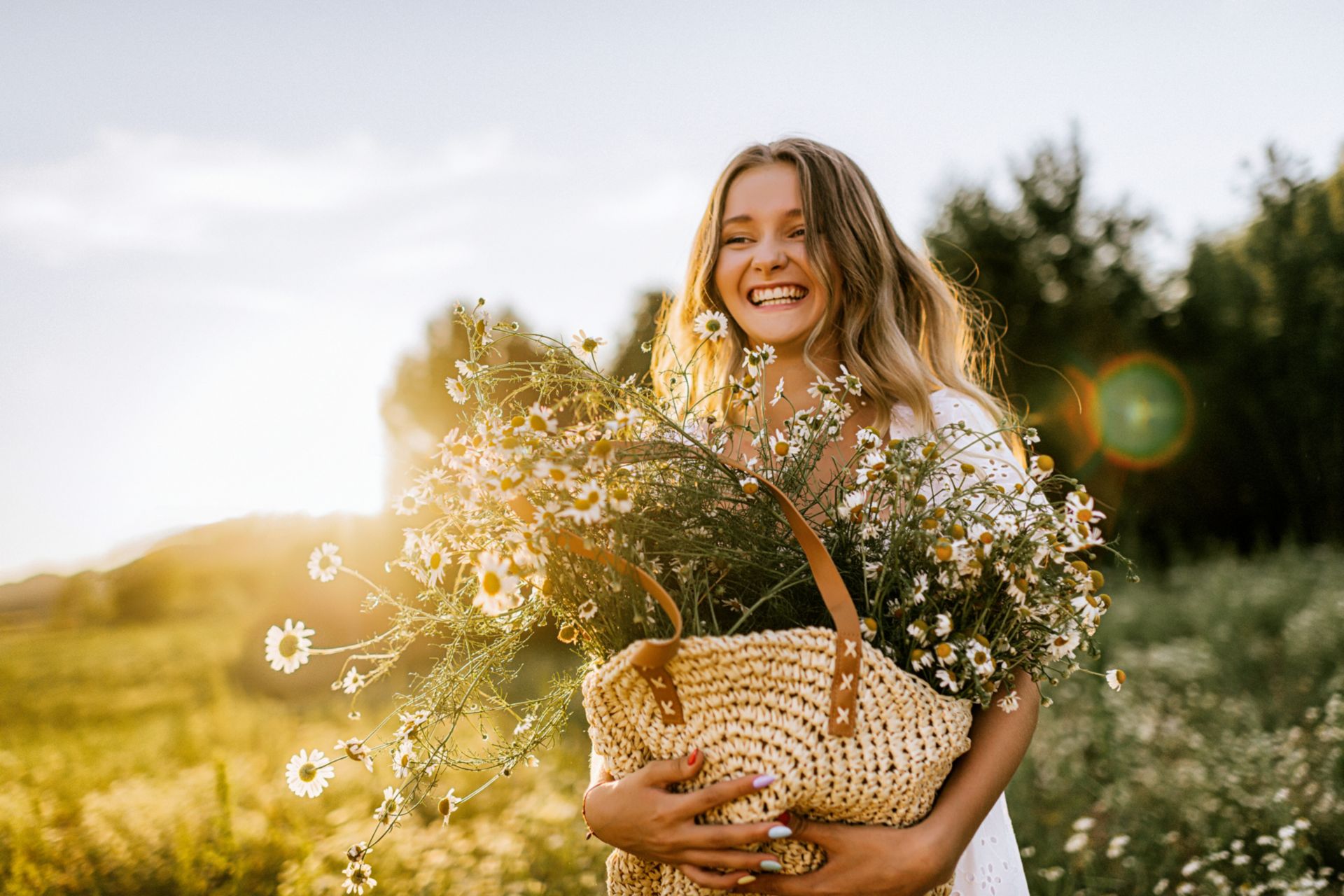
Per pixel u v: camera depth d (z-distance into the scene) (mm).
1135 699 5105
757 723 1363
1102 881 3064
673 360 2205
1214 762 3898
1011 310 13938
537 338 1540
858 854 1349
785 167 1999
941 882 1388
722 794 1355
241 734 6715
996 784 1478
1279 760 4020
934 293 2105
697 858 1387
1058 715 4914
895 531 1443
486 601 1357
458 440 1511
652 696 1422
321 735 6438
